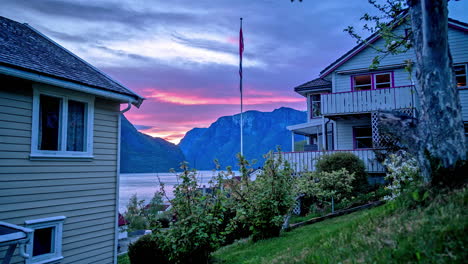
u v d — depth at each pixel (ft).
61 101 27.96
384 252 10.98
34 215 24.80
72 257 27.45
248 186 32.24
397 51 35.45
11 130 23.99
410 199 15.23
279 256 17.76
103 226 30.78
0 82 23.61
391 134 16.58
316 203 51.34
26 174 24.58
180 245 23.71
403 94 54.90
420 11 17.01
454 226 10.48
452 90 15.28
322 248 14.89
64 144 27.66
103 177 31.32
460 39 58.23
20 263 23.52
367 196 45.14
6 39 27.91
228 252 28.89
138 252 32.45
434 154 14.96
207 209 25.03
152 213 26.55
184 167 25.39
